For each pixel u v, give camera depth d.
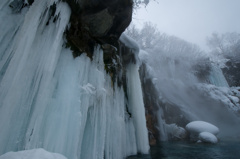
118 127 4.96
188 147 7.93
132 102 6.77
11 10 2.79
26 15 2.67
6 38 2.62
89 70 4.12
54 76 3.10
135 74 7.03
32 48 2.73
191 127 10.84
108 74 5.13
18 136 2.22
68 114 3.01
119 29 5.36
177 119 13.92
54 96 3.02
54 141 2.68
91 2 3.85
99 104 3.94
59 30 3.15
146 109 10.39
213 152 6.61
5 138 2.05
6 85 2.20
